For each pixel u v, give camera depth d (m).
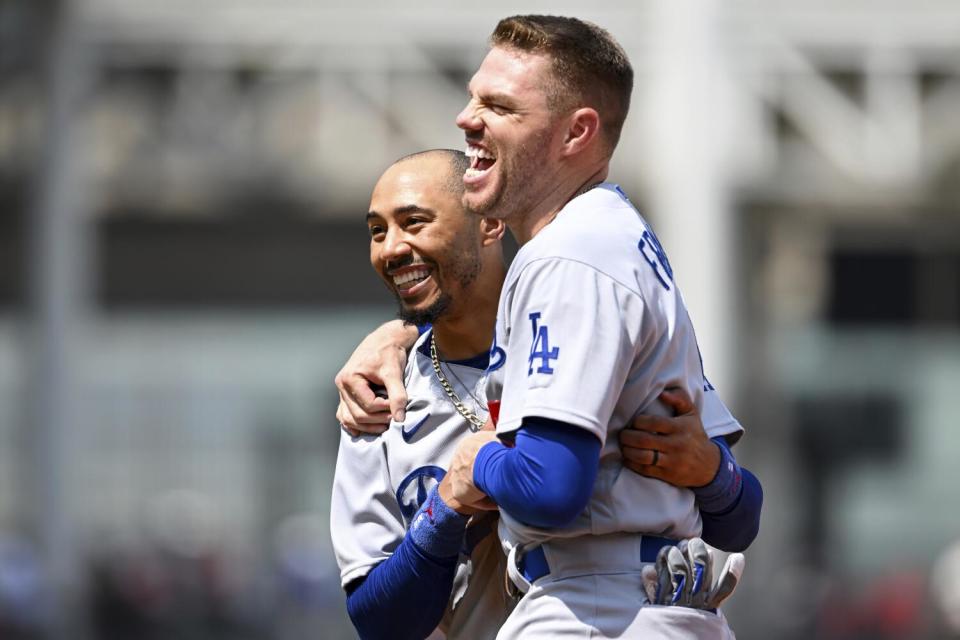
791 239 85.44
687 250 60.31
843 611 72.19
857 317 90.50
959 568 73.44
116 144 79.44
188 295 91.19
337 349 92.00
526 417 10.39
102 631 68.88
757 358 83.94
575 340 10.42
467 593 12.45
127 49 76.00
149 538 89.19
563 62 11.07
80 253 69.50
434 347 12.87
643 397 10.86
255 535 90.88
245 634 74.94
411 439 12.62
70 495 68.19
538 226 11.34
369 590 12.22
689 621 10.73
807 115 73.88
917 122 75.31
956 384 90.75
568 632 10.77
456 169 12.46
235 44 76.25
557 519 10.31
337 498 12.95
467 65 77.31
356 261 90.81
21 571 59.59
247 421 92.00
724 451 11.46
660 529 10.91
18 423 69.56
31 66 67.12
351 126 78.50
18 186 71.88
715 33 60.91
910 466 90.69
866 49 73.81
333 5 75.50
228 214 82.88
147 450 91.81
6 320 91.31
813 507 90.25
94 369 91.56
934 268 89.62
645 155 73.81
